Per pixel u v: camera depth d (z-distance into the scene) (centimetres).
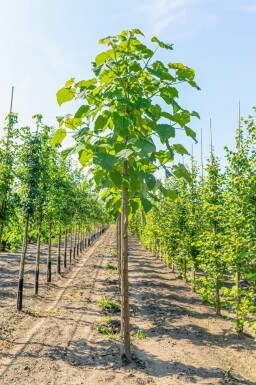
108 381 625
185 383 625
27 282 1662
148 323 1047
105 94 405
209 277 1212
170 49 459
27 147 1170
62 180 1759
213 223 1168
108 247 4019
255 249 774
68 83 461
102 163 304
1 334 891
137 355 766
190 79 468
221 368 713
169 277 1986
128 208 563
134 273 2081
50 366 694
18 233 1260
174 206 1894
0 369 676
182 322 1070
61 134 462
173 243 1933
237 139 946
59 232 1978
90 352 783
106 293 1473
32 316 1090
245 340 923
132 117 432
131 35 479
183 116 455
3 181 998
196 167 1616
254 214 788
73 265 2422
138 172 360
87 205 2970
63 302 1294
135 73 500
